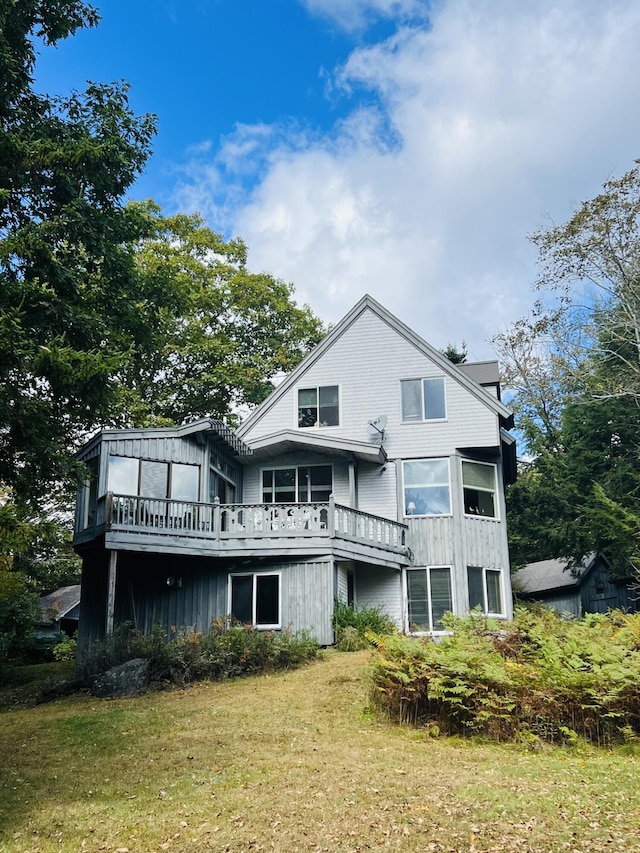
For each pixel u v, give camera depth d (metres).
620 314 29.73
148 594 21.61
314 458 24.92
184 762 10.29
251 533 21.08
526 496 30.56
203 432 21.81
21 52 17.12
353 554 21.50
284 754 10.62
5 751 11.38
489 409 24.34
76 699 16.41
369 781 9.24
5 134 15.02
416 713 12.51
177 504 20.66
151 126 19.30
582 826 7.72
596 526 27.55
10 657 26.52
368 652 18.62
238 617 21.02
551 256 28.94
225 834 7.64
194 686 16.69
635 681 11.22
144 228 19.69
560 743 11.23
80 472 13.55
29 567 28.06
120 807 8.48
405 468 24.53
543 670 11.75
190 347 34.16
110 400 13.77
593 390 31.30
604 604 33.22
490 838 7.48
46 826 7.95
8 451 12.36
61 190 17.09
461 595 23.22
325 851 7.21
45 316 15.07
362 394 25.31
